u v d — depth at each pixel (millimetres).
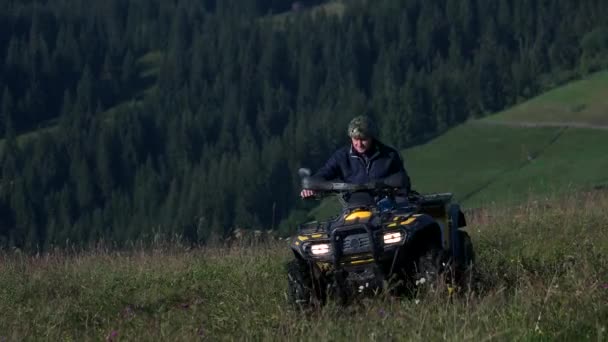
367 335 7578
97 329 10062
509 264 11398
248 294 10789
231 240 18375
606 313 7477
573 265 10219
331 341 7590
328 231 9438
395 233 9133
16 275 15547
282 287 11742
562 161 193375
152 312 11672
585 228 14781
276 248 16531
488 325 7461
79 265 16562
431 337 7262
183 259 16359
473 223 18016
